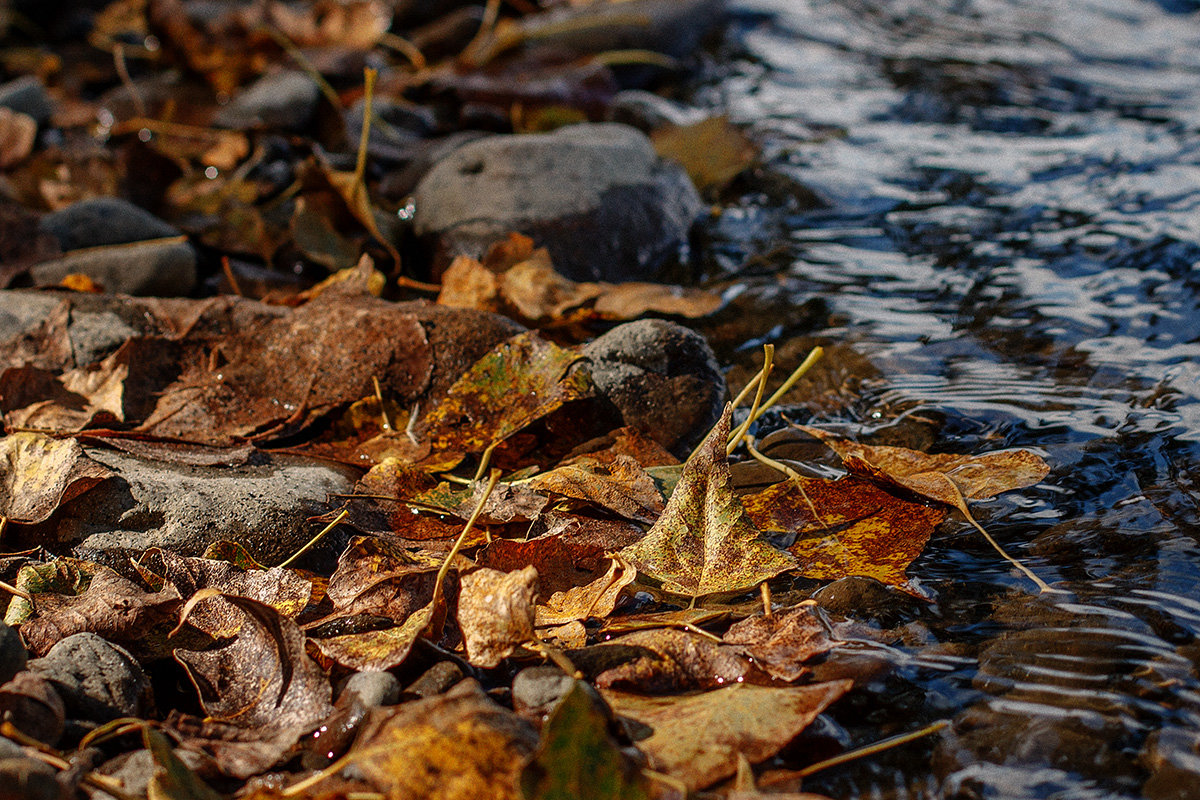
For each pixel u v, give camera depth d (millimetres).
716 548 1677
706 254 3066
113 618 1543
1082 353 2375
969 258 2891
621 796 1112
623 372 2172
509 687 1469
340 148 3688
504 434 2037
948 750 1326
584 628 1558
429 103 4234
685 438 2131
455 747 1189
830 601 1632
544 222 2938
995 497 1893
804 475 2012
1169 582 1613
